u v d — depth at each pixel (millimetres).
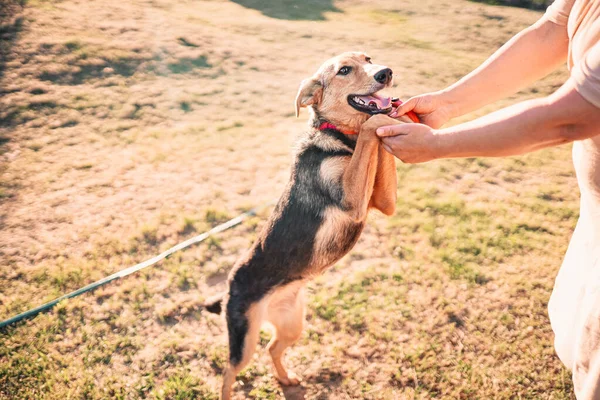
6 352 1315
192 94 3004
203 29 4074
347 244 1097
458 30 5059
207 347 1358
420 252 1646
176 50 3572
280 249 1117
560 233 1738
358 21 5281
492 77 837
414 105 898
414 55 4051
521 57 805
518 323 1369
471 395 1186
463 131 626
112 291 1523
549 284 1495
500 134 586
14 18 3525
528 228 1770
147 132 2535
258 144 2439
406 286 1507
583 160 628
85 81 3025
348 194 1003
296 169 1126
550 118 545
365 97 1081
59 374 1260
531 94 3279
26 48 3197
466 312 1413
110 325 1413
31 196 1987
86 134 2494
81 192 2016
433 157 674
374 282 1530
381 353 1309
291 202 1113
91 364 1298
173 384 1234
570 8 724
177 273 1590
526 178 2162
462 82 867
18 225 1819
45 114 2641
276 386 1250
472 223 1790
